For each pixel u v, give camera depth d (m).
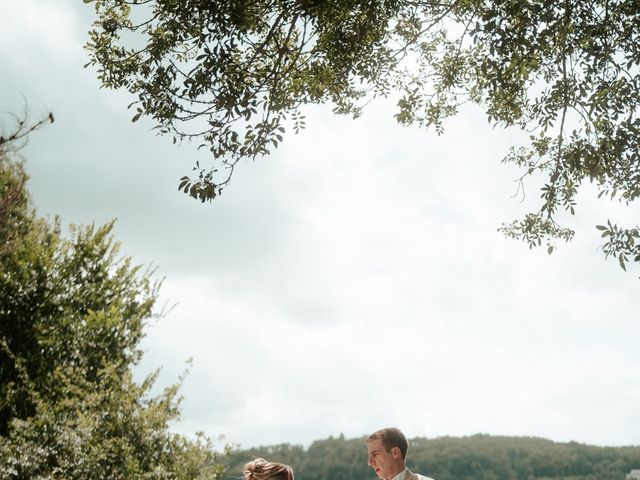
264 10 8.12
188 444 14.66
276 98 8.01
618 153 7.80
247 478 5.15
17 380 15.57
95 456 12.94
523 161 9.96
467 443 114.88
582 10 7.73
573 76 8.16
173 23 7.82
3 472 11.93
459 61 9.48
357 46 8.66
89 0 8.30
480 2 8.12
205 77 7.67
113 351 16.98
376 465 5.38
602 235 7.74
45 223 16.91
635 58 7.77
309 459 99.94
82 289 17.19
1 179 11.98
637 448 109.38
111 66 8.29
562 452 110.12
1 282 15.80
